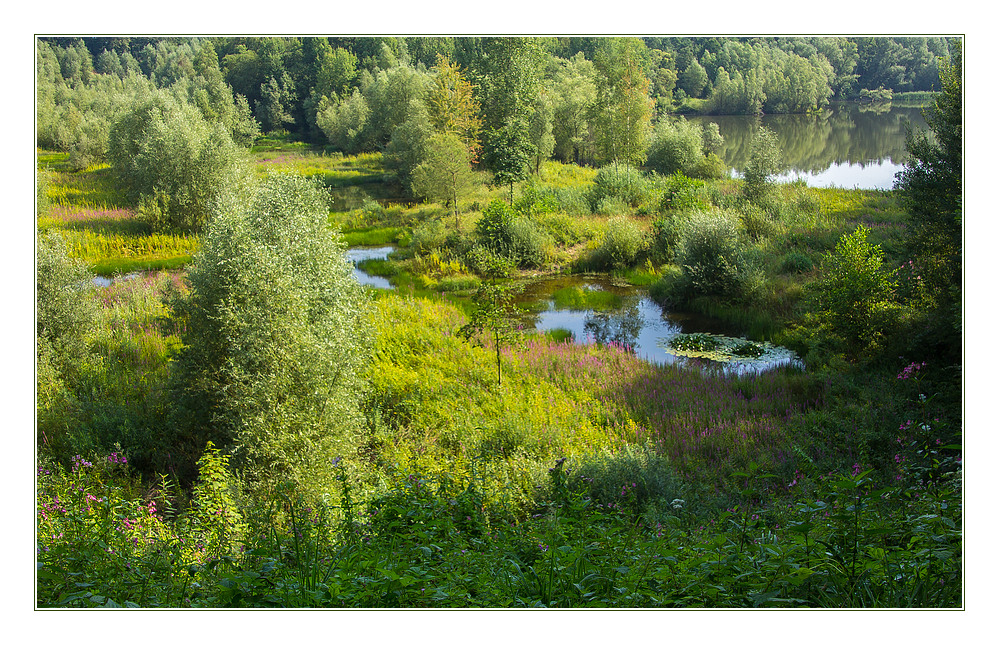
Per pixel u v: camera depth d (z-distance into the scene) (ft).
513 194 100.17
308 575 13.43
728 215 67.67
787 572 12.07
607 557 14.02
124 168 102.37
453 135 100.94
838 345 41.16
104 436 30.76
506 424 31.78
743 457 28.60
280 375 26.21
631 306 60.18
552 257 74.13
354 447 27.61
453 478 22.17
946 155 38.17
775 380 38.99
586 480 24.11
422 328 47.03
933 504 15.23
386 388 36.88
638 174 104.78
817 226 71.31
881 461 26.84
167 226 81.05
